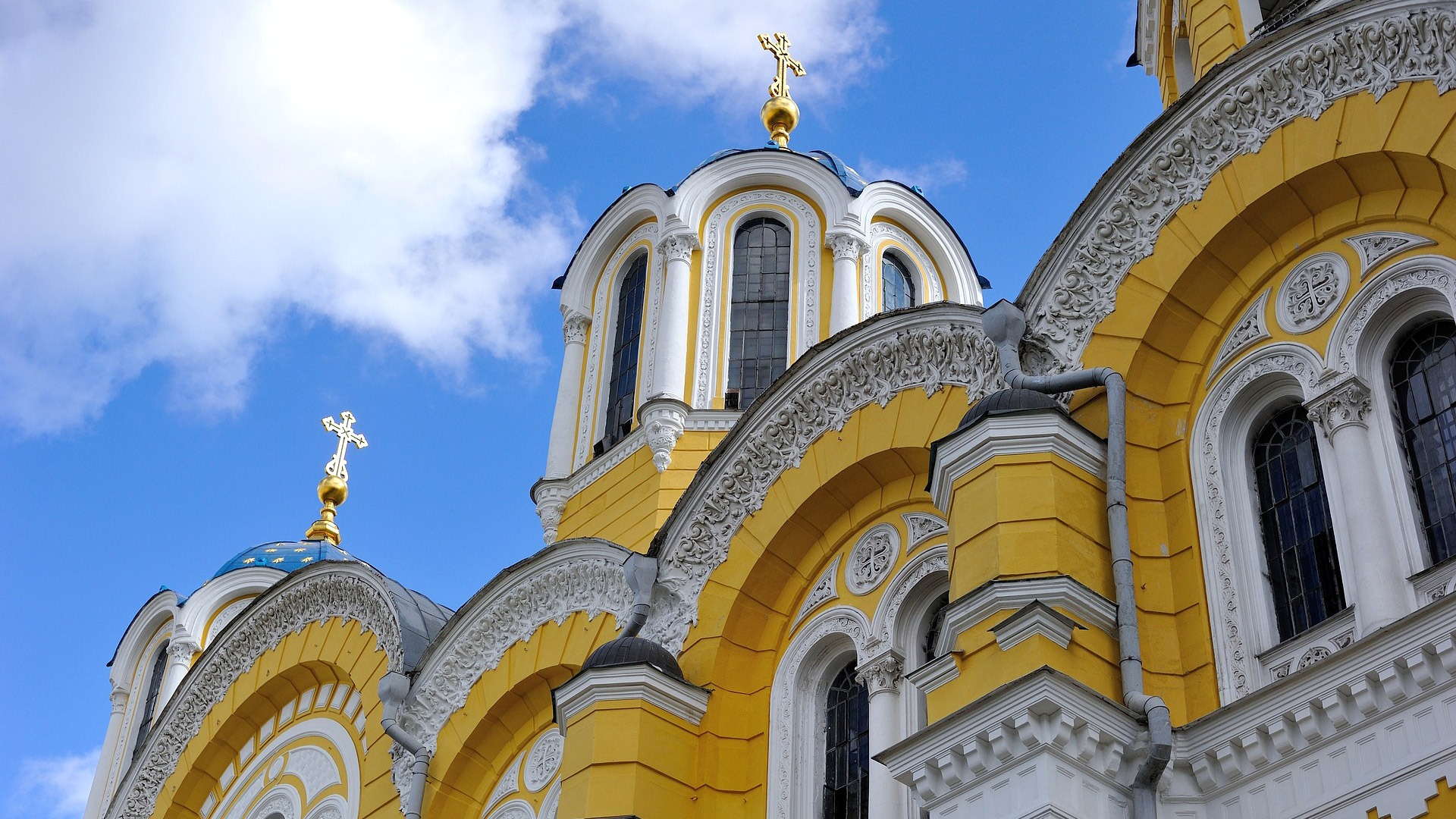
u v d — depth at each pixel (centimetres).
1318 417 1389
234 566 3183
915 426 1703
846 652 1744
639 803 1648
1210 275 1521
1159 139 1569
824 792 1677
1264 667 1342
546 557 2059
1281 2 1938
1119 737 1280
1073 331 1572
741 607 1798
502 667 2073
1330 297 1438
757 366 2381
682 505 1884
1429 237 1386
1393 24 1419
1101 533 1428
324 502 3472
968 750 1294
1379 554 1302
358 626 2361
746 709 1762
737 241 2522
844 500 1781
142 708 3105
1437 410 1348
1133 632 1345
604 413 2439
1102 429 1497
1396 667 1202
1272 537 1410
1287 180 1470
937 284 2580
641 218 2572
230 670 2566
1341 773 1220
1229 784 1280
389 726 2106
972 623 1366
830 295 2436
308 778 2345
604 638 1961
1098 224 1591
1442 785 1155
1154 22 2252
